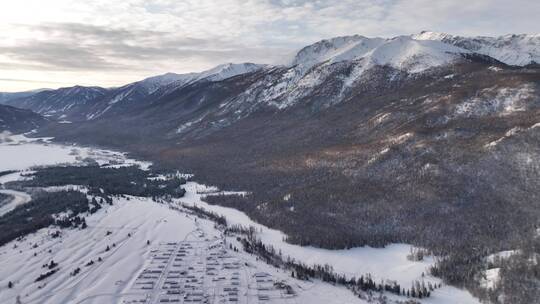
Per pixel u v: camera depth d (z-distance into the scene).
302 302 167.50
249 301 167.38
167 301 167.00
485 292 170.25
